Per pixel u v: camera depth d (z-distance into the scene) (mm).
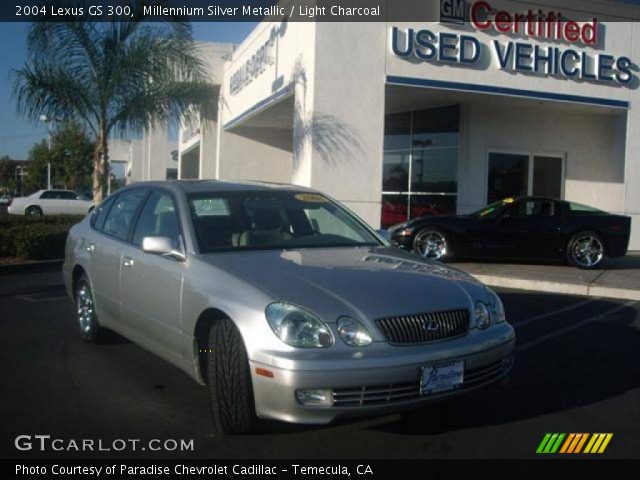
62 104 14734
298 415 3801
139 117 15203
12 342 6840
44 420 4680
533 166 17062
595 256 12133
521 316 8312
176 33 15109
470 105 16250
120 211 6332
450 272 4809
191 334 4566
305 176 13156
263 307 3982
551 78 14758
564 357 6465
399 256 5156
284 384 3768
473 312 4332
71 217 16156
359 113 13211
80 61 14703
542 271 11648
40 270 12242
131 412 4840
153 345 5219
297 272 4391
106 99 14898
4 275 11562
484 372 4301
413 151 17719
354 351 3842
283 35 14992
